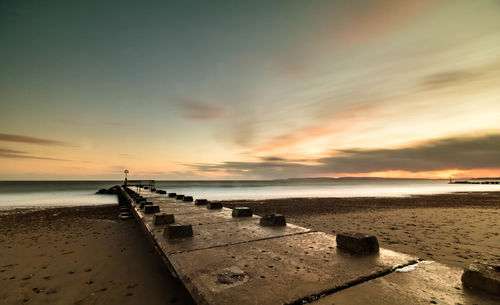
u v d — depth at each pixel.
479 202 19.88
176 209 7.83
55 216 13.27
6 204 21.02
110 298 3.66
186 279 2.46
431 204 18.48
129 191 21.50
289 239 3.88
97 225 10.18
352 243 3.16
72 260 5.51
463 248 6.34
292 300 1.97
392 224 9.98
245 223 5.29
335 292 2.10
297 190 49.06
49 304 3.50
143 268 4.96
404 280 2.29
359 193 35.97
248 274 2.49
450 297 1.95
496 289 1.91
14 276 4.57
